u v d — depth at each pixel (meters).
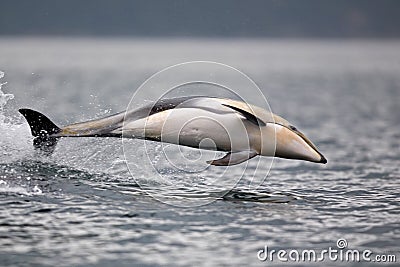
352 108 103.38
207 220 35.31
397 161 56.41
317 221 35.69
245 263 29.59
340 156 58.97
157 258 29.91
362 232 34.00
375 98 122.00
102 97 105.06
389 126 81.88
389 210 38.22
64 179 41.50
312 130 77.88
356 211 37.88
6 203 37.16
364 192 43.19
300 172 50.03
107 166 44.09
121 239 32.22
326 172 50.47
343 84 160.62
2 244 31.28
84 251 30.62
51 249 30.80
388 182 46.91
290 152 40.47
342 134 74.56
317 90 141.12
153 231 33.41
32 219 34.78
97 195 39.06
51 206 36.91
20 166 42.91
